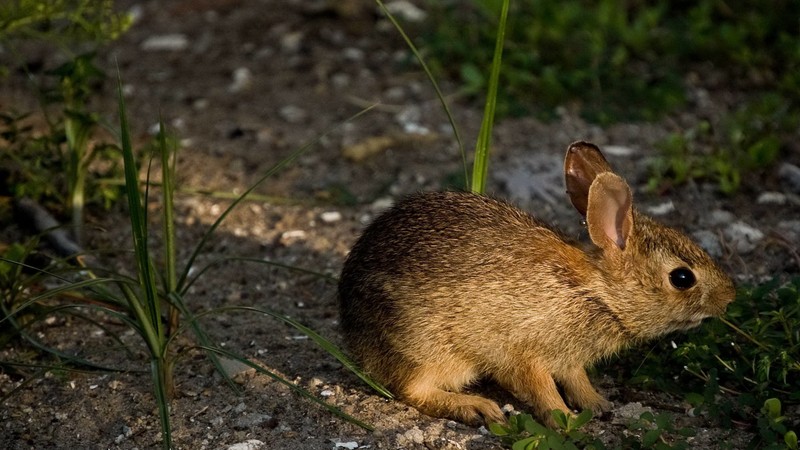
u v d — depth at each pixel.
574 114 15.36
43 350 9.83
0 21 11.66
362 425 8.64
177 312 10.01
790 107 14.80
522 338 8.95
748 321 9.16
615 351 9.28
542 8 16.75
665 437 8.59
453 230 9.05
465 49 16.59
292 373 9.60
